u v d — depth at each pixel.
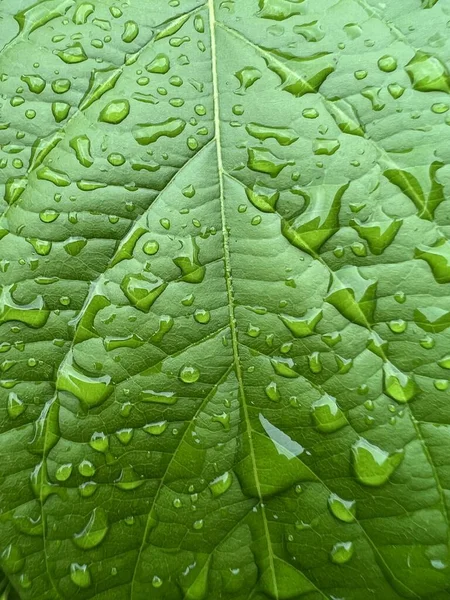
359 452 0.09
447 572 0.09
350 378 0.09
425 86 0.09
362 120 0.09
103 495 0.09
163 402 0.09
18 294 0.09
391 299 0.09
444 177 0.09
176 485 0.09
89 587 0.09
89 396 0.09
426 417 0.09
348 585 0.09
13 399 0.09
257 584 0.09
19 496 0.09
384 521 0.09
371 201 0.09
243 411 0.09
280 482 0.09
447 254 0.09
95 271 0.09
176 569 0.09
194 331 0.09
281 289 0.09
